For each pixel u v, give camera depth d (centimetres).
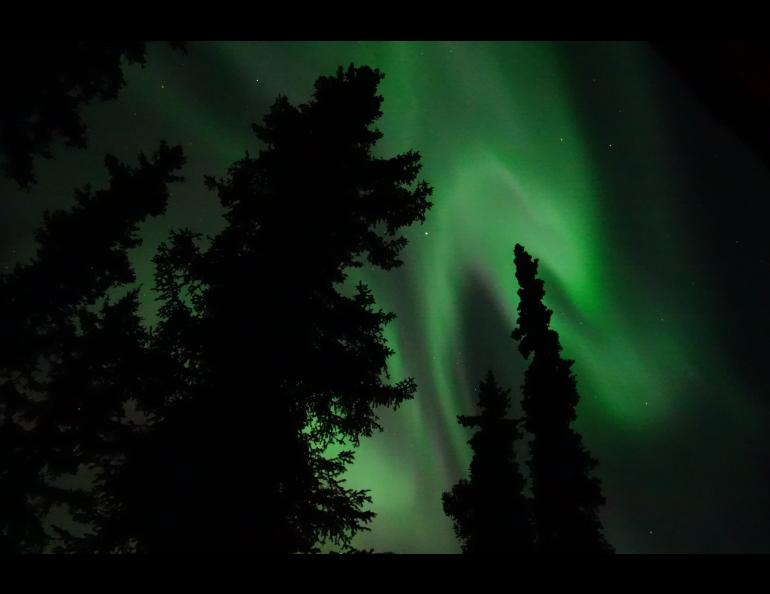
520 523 1240
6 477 827
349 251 781
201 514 510
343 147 768
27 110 591
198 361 632
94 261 964
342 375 643
